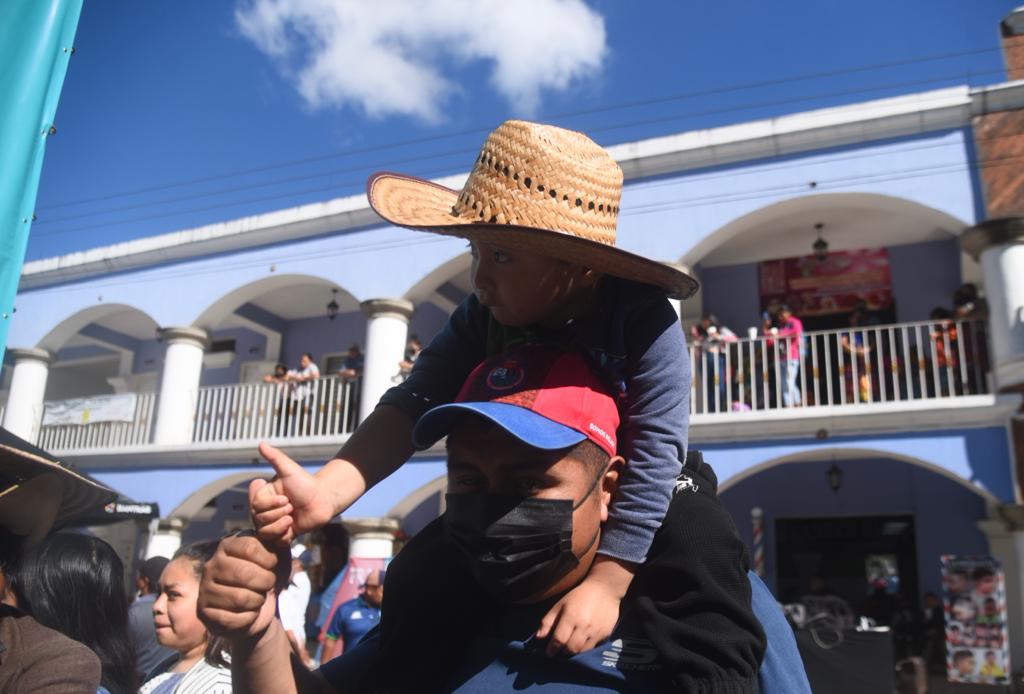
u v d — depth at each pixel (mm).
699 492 1491
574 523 1354
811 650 8641
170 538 13945
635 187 11930
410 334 15789
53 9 2158
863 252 13328
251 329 17359
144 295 15125
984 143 10680
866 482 12906
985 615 9398
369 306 13023
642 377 1474
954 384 11297
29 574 2643
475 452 1385
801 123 11242
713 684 1268
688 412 1489
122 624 2873
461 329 1710
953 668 9406
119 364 18453
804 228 12672
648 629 1325
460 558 1539
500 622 1500
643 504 1388
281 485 1227
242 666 1258
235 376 17234
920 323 10727
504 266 1449
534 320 1499
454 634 1521
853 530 12875
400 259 13258
